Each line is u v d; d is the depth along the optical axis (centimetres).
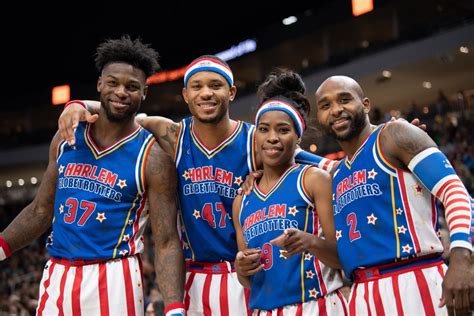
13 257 2111
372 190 342
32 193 3219
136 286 378
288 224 370
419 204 337
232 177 413
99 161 382
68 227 375
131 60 382
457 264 302
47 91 3139
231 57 2859
